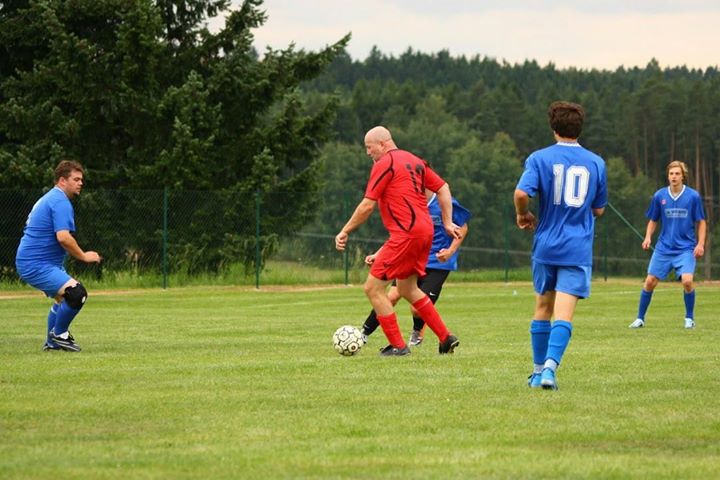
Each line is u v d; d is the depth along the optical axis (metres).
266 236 108.62
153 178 108.25
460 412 24.44
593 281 116.94
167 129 112.06
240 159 116.38
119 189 109.12
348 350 37.06
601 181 27.75
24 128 108.38
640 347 41.12
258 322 55.53
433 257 41.91
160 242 106.25
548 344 28.19
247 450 20.27
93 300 79.50
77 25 113.12
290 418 23.69
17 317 59.66
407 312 65.19
